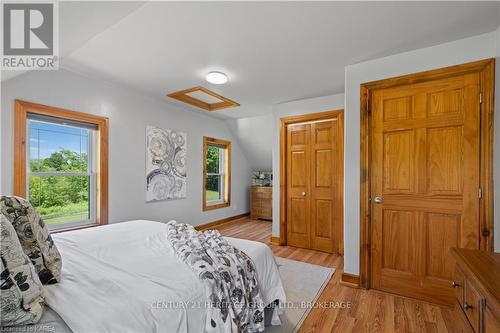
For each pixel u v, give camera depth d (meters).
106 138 3.07
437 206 2.10
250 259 1.62
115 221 3.17
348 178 2.50
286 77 2.88
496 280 0.89
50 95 2.55
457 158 2.03
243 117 5.04
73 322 0.84
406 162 2.24
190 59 2.43
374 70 2.38
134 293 1.05
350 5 1.62
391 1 1.57
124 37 2.02
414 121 2.21
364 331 1.76
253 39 2.05
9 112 2.27
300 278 2.68
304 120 3.76
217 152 5.52
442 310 2.02
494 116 1.89
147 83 3.09
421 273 2.17
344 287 2.46
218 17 1.75
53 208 2.69
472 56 1.97
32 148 2.51
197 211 4.60
